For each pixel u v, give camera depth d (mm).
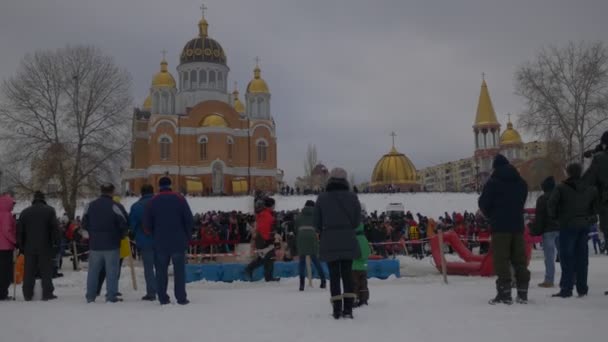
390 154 82500
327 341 5789
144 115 75562
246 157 71938
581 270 8734
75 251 20062
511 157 90438
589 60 41781
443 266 12734
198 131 70000
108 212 9984
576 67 42000
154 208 9375
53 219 10625
